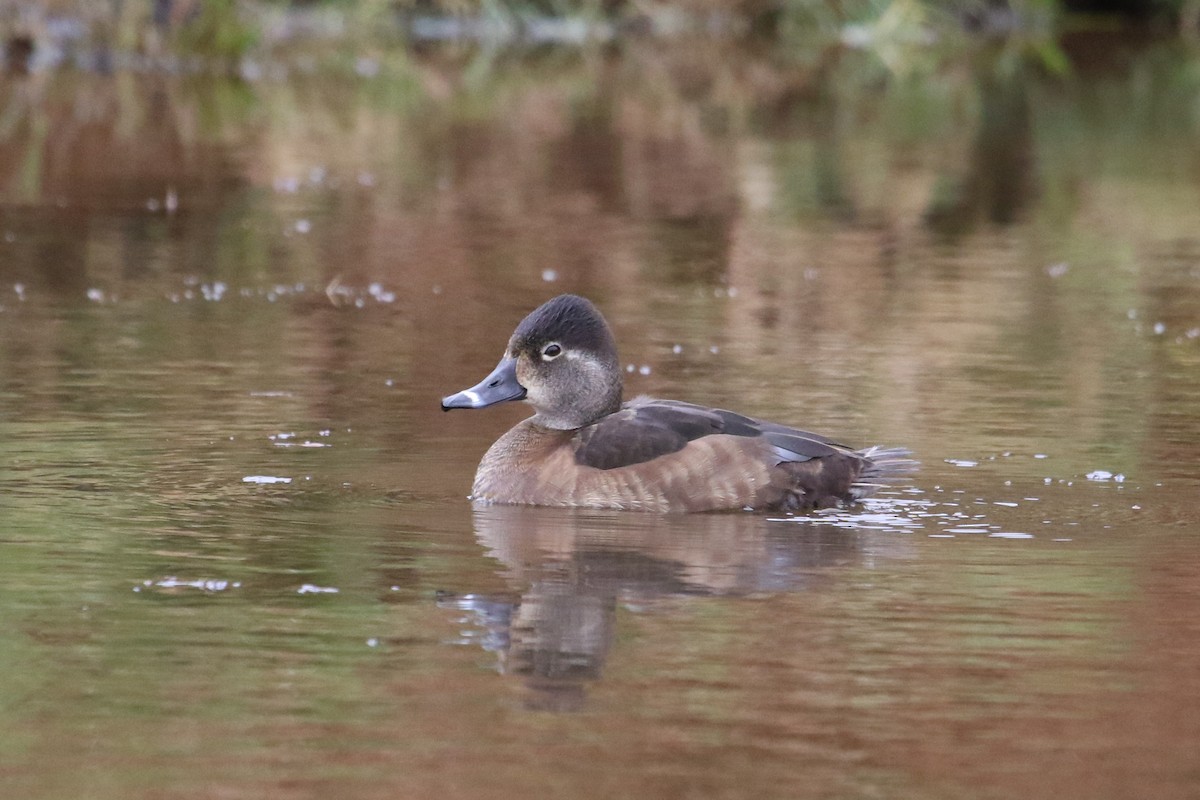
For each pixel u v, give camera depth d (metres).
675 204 24.17
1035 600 8.97
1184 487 11.36
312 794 6.59
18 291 17.92
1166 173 27.03
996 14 47.62
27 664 7.87
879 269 20.23
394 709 7.41
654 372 15.00
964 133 31.16
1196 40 45.69
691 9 44.44
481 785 6.69
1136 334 16.84
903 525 10.48
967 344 16.34
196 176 25.08
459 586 9.09
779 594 9.05
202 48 35.94
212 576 9.23
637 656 8.05
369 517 10.49
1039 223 23.34
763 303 18.25
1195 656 8.15
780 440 11.05
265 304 17.67
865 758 6.98
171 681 7.70
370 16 41.75
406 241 21.28
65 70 34.25
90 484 11.09
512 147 28.48
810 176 26.52
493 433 12.80
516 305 17.92
